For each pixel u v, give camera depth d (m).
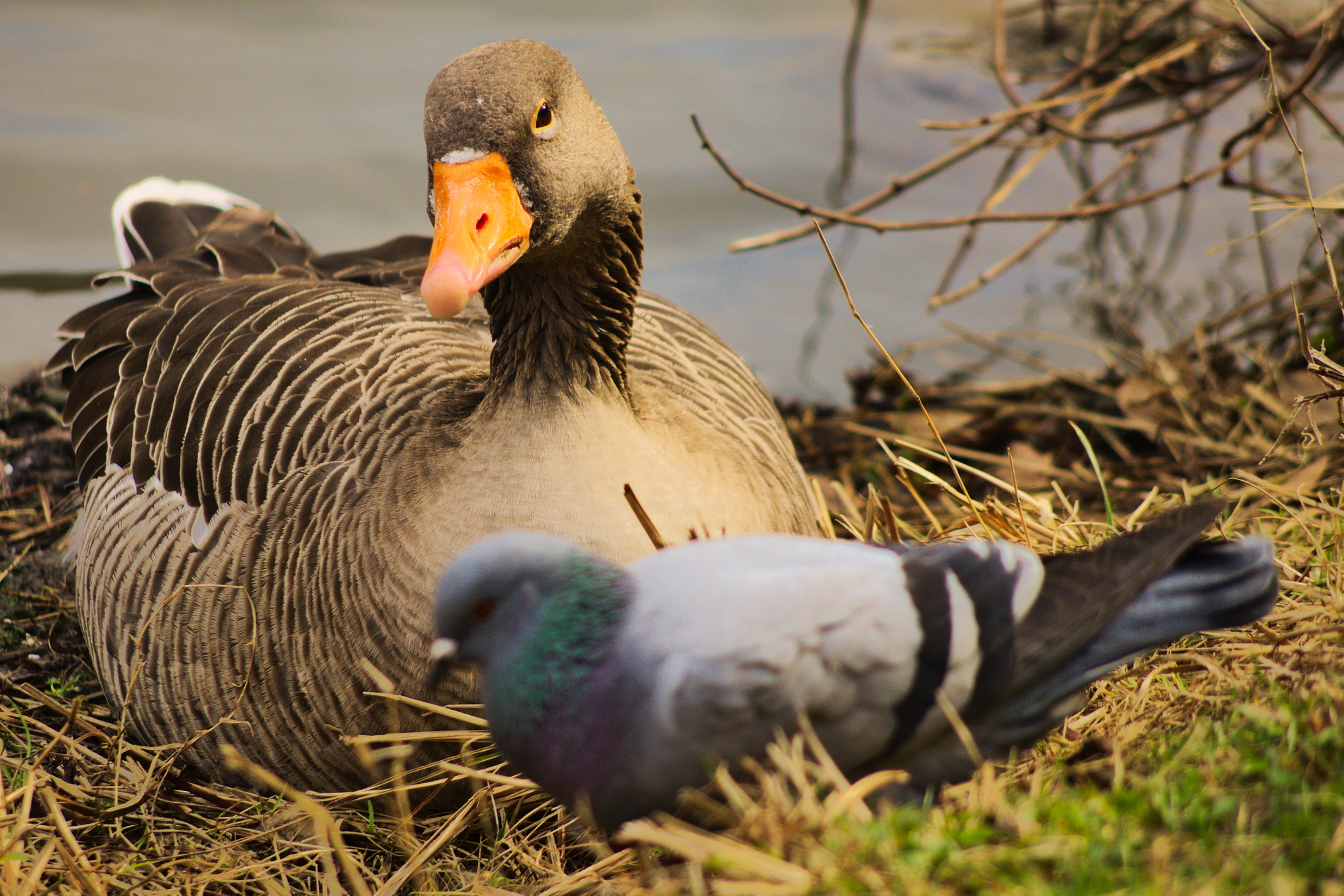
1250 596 5.88
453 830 7.17
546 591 5.72
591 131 7.54
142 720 8.48
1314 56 11.71
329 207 16.55
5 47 20.84
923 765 5.88
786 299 16.16
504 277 7.63
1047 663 5.66
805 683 5.40
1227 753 5.74
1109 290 16.06
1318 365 8.80
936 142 18.56
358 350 8.62
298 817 7.60
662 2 23.59
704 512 7.61
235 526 7.98
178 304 9.63
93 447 9.64
